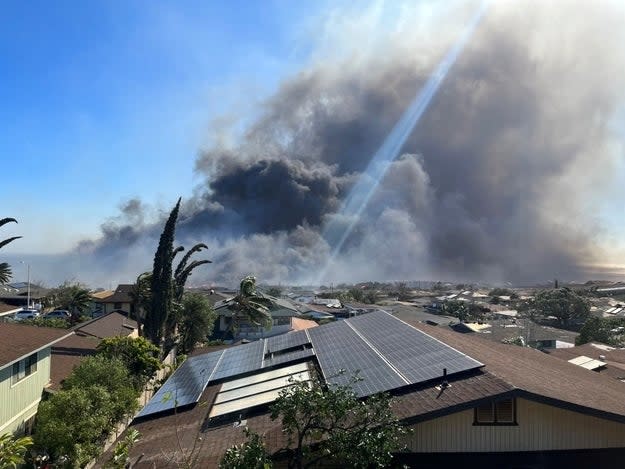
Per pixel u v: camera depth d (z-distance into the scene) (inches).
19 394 924.6
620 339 2381.9
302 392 429.1
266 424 601.0
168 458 556.7
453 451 549.6
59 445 819.4
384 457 420.8
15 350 878.4
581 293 5836.6
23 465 799.1
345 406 417.7
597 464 553.3
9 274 3341.5
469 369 589.6
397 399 551.2
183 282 2148.1
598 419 557.3
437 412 511.5
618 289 6555.1
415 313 3444.9
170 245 1830.7
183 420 711.1
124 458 501.7
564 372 791.1
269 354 962.7
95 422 854.5
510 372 614.9
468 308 4202.8
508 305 4854.8
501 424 553.0
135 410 1008.9
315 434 438.0
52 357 1298.0
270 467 414.0
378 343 810.2
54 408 843.4
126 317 2338.8
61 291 3656.5
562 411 557.3
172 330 2007.9
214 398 770.8
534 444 552.4
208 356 1119.6
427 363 641.0
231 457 415.5
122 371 1046.4
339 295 5275.6
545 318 3816.4
